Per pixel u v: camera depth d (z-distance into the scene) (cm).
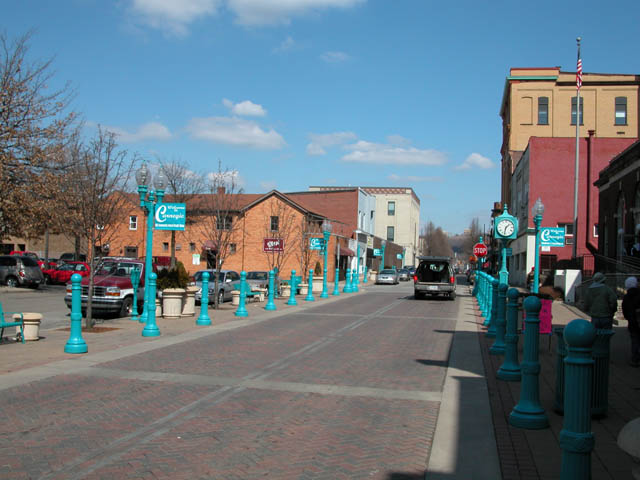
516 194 4956
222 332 1467
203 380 888
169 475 499
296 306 2359
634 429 313
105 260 1908
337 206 6462
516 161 5353
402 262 9269
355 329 1586
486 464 542
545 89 5331
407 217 9400
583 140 3991
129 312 1816
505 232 1953
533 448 588
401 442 608
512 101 5381
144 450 562
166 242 5200
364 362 1076
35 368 948
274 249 2667
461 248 16575
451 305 2588
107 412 696
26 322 1231
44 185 2895
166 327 1538
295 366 1019
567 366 397
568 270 2547
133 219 5225
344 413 717
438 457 561
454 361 1099
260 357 1105
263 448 577
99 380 871
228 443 589
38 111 2948
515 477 509
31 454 545
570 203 4000
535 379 670
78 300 1106
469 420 692
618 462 537
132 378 890
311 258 4800
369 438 619
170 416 684
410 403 774
